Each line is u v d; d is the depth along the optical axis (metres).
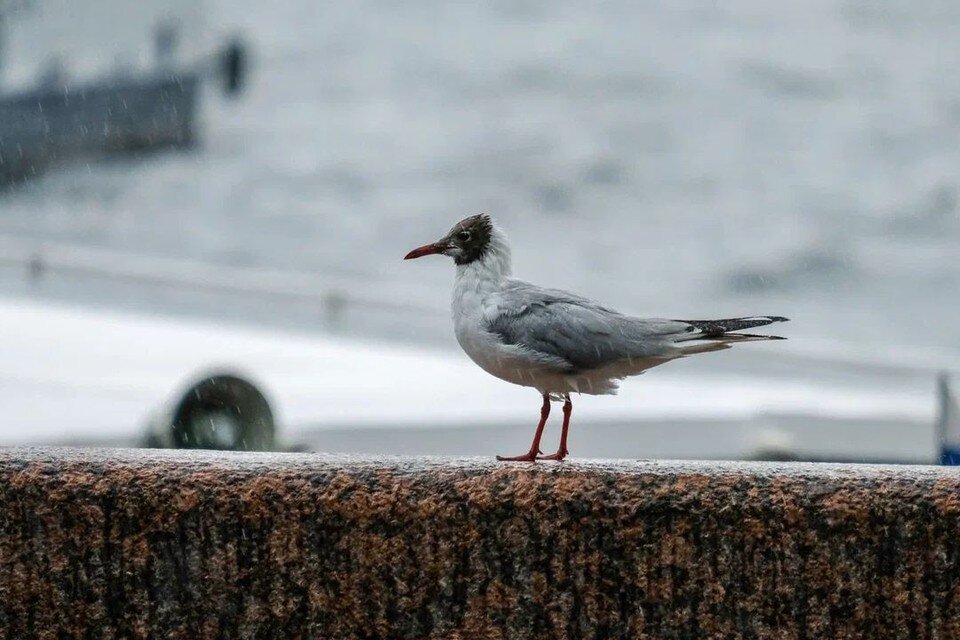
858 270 56.72
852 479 5.91
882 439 13.35
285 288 19.25
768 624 5.95
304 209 64.56
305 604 6.05
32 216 56.62
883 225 60.59
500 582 6.00
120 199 59.44
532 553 5.98
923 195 63.56
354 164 69.56
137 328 16.95
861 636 5.94
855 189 64.25
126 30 60.22
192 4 64.50
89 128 58.44
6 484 6.00
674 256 59.44
